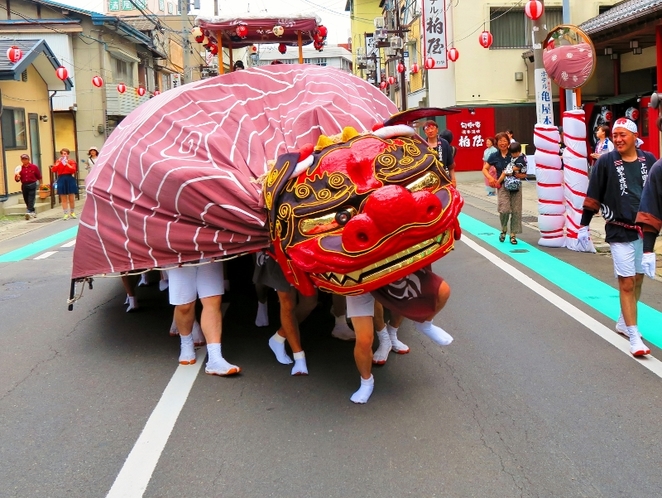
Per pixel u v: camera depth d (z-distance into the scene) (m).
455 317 7.34
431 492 3.84
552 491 3.81
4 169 19.75
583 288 8.38
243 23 10.59
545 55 10.83
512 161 11.41
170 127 6.22
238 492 3.91
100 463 4.30
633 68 22.62
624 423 4.64
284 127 6.50
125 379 5.80
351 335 6.71
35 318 7.90
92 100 29.17
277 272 5.59
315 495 3.85
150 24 38.69
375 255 4.48
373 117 6.54
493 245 11.55
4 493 3.96
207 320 5.85
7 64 19.30
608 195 5.91
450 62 25.62
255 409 5.09
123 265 6.00
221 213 5.46
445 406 5.04
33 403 5.32
